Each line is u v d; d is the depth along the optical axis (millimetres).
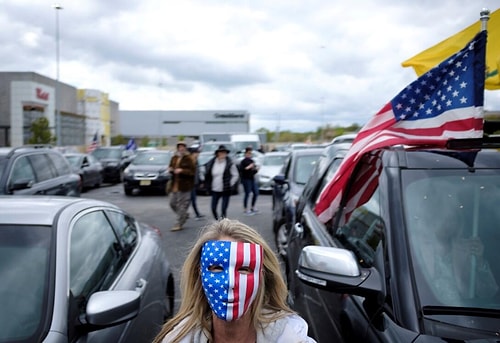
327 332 2398
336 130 52906
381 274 2018
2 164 6535
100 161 19906
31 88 40250
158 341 1486
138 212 11352
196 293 1452
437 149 2443
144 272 3328
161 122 75562
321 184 4215
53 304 2174
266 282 1471
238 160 19141
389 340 1727
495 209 2105
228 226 1466
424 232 2053
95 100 57750
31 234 2529
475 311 1794
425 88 2561
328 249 2119
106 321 2211
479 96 2430
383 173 2367
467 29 3465
